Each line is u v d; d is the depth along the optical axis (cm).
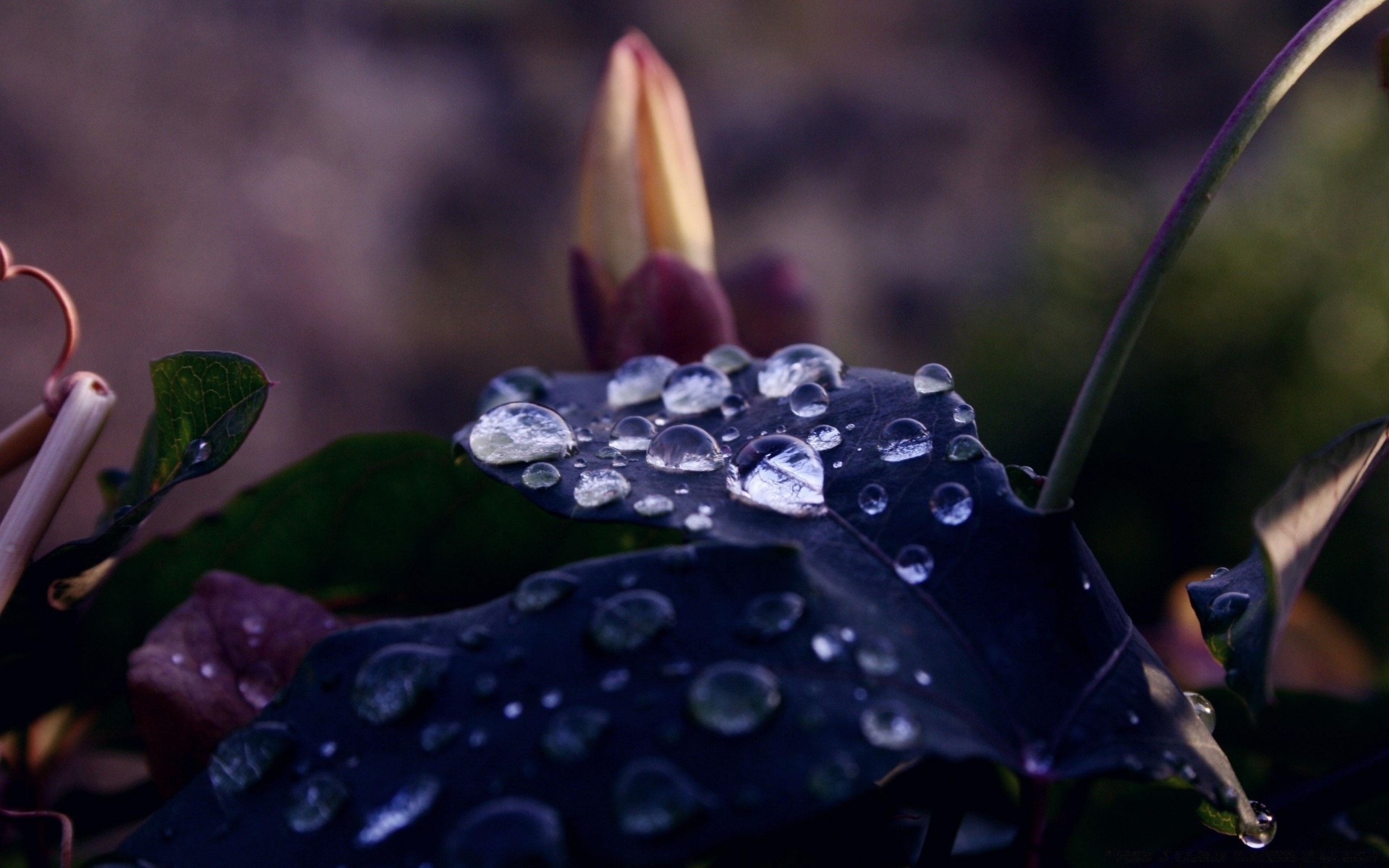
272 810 17
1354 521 124
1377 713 21
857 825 18
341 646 17
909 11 263
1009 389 168
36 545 18
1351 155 161
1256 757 21
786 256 25
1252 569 18
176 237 155
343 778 17
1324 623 41
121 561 20
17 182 142
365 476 20
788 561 17
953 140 249
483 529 21
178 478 18
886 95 250
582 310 23
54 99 150
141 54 163
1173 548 148
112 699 20
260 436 154
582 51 235
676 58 239
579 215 23
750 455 18
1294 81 17
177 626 18
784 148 238
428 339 190
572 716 16
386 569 21
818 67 253
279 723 17
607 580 17
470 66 221
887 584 17
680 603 17
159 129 161
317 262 175
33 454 19
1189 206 17
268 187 173
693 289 23
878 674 17
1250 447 146
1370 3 18
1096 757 17
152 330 145
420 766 17
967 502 18
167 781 18
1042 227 190
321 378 169
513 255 206
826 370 19
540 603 17
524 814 16
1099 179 197
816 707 16
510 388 21
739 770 16
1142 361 153
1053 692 17
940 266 235
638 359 21
